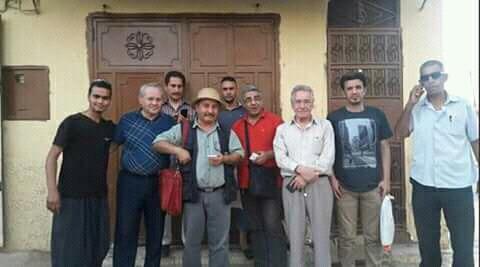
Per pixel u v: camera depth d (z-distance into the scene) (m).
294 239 4.63
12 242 5.80
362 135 4.67
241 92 5.32
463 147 4.35
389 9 6.04
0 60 5.71
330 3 6.01
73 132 4.37
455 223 4.37
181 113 5.30
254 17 5.89
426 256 4.50
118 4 5.81
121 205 4.65
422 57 6.00
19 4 5.74
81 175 4.39
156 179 4.66
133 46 5.85
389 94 6.00
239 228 5.28
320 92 5.91
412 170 4.57
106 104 4.48
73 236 4.39
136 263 5.49
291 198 4.64
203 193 4.58
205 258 5.56
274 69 5.91
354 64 5.99
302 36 5.91
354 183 4.68
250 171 4.77
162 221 4.73
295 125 4.67
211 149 4.58
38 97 5.79
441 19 5.98
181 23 5.88
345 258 4.79
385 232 4.61
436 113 4.38
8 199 5.79
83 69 5.80
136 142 4.57
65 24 5.79
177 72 5.46
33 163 5.80
